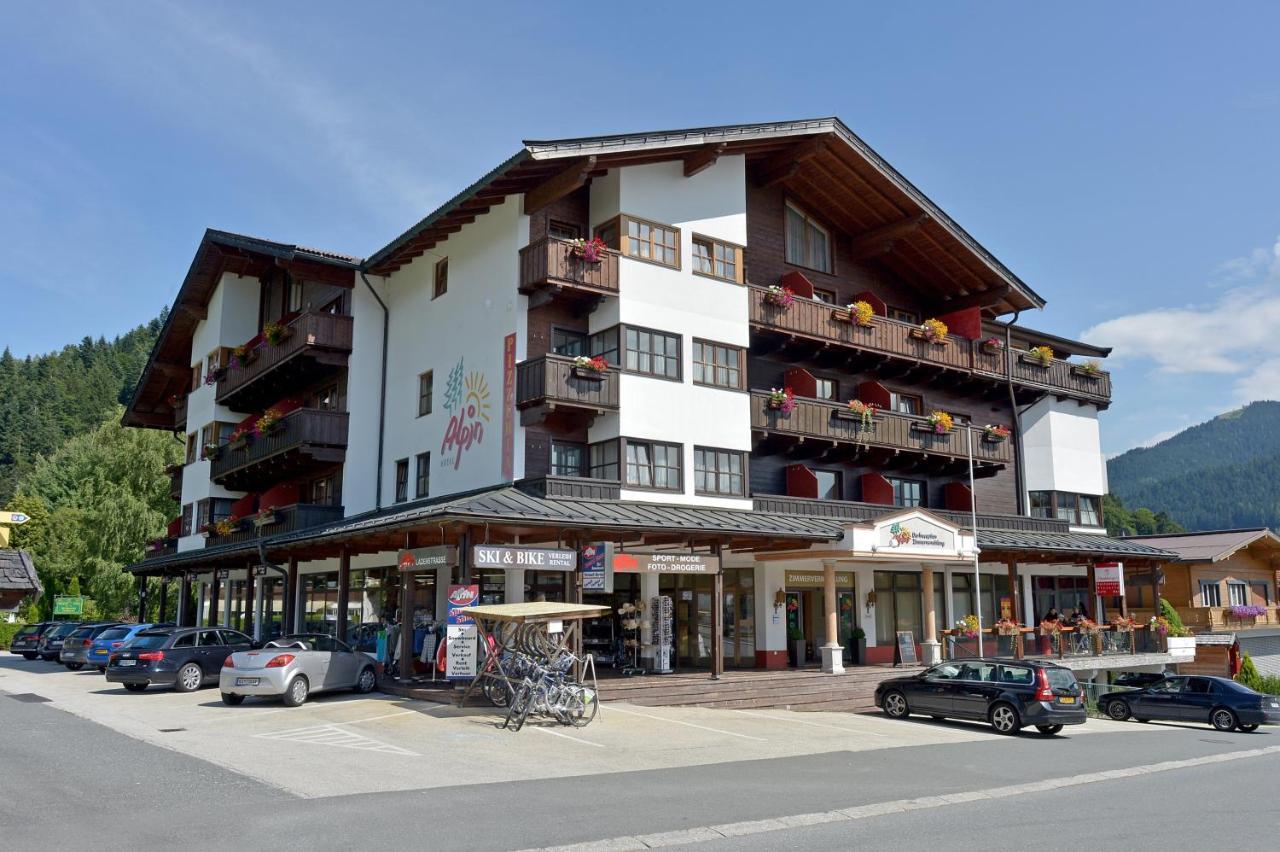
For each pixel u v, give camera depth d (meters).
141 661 22.34
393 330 31.33
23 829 9.13
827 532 25.36
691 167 26.84
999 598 35.31
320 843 8.70
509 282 25.42
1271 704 23.28
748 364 30.03
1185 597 40.94
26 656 35.62
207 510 39.22
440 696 19.78
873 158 29.92
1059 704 20.00
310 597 33.34
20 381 124.38
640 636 26.05
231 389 36.50
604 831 9.39
